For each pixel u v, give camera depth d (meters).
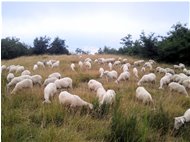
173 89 11.68
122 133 5.97
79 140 5.58
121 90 11.24
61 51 50.09
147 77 13.47
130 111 7.29
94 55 32.16
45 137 5.33
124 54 38.12
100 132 6.18
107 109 7.57
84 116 7.09
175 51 29.56
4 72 16.23
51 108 7.48
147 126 6.46
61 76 14.37
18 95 8.91
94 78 14.85
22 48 46.34
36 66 18.62
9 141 5.06
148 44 32.69
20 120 6.49
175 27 32.94
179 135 6.88
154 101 9.40
